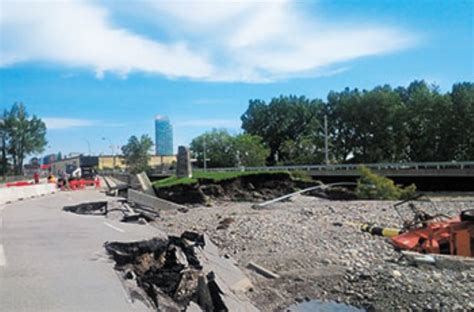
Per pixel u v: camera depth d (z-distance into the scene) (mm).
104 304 6863
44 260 9945
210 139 122250
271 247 14148
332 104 100875
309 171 57094
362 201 32469
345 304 8617
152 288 8016
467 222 12469
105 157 151125
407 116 88000
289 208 28391
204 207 32156
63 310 6566
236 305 7637
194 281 8609
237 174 42750
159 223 21125
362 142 94625
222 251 13094
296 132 117250
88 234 13906
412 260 11742
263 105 122438
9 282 8070
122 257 10539
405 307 8375
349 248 13922
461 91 83000
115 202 26531
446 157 83750
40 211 22484
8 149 120625
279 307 8438
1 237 13305
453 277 10281
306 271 10945
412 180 47562
